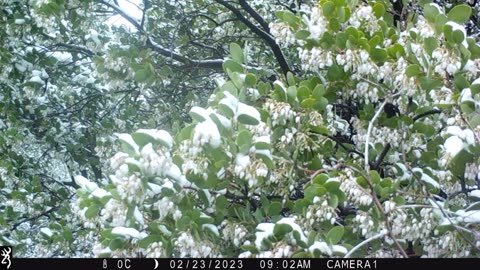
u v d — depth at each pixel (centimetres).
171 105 616
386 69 349
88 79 648
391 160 403
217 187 326
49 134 639
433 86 334
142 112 655
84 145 642
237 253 334
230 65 376
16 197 532
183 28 639
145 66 506
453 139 306
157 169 290
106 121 631
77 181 341
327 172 353
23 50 580
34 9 502
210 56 663
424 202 366
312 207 310
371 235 327
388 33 383
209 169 314
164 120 601
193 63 588
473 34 497
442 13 327
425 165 401
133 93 634
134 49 513
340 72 363
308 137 345
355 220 351
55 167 711
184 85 624
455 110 324
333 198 307
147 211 329
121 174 295
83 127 651
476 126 313
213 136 296
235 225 330
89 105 666
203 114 304
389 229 303
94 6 552
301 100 343
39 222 581
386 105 420
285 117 335
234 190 349
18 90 602
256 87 372
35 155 689
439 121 410
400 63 344
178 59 577
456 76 321
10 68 559
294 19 368
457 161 319
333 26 354
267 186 352
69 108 658
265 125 334
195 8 653
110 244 304
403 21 439
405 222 325
